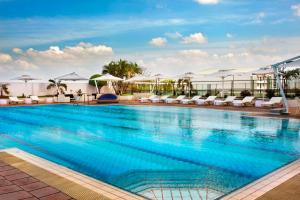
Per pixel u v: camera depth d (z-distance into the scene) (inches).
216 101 738.2
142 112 630.5
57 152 276.7
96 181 170.4
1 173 183.2
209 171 214.5
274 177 176.6
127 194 150.9
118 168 222.2
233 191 156.6
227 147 294.7
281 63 508.4
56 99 917.8
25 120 521.0
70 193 150.3
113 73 1407.5
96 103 872.3
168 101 842.2
